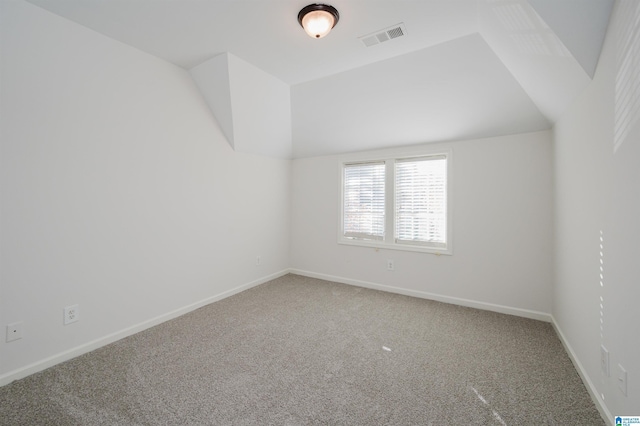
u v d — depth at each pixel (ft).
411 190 11.18
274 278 13.25
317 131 11.73
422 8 5.87
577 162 6.00
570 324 6.59
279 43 7.29
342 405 4.98
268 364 6.25
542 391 5.35
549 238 8.60
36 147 5.90
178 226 8.91
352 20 6.28
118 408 4.85
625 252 3.97
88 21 6.37
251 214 11.86
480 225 9.66
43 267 6.05
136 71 7.64
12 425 4.47
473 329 8.05
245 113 9.87
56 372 5.90
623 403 4.00
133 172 7.68
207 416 4.69
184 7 5.89
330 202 13.09
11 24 5.50
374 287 11.87
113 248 7.29
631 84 3.70
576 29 4.45
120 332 7.41
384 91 9.03
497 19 5.54
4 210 5.51
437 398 5.16
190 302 9.34
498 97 8.07
